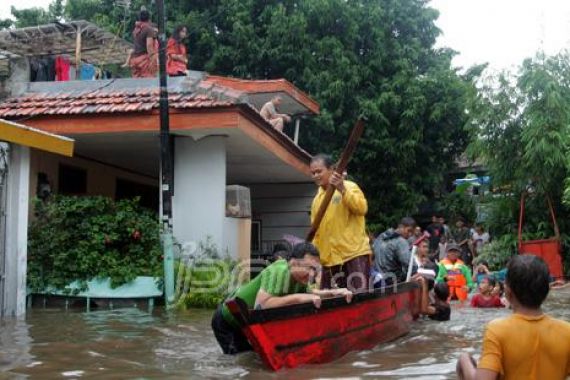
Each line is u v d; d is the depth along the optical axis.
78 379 5.27
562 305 11.32
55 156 13.22
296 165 15.17
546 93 16.53
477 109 17.61
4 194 9.09
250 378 5.28
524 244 15.52
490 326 3.42
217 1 21.62
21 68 12.97
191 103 11.17
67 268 10.09
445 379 5.25
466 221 22.55
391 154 21.02
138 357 6.20
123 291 10.08
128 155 14.32
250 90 16.09
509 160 17.47
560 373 3.33
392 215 21.75
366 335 6.77
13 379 5.26
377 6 21.52
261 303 5.86
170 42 14.02
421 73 23.11
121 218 10.30
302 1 21.17
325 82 20.52
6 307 9.06
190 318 8.95
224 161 11.70
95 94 12.22
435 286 9.19
